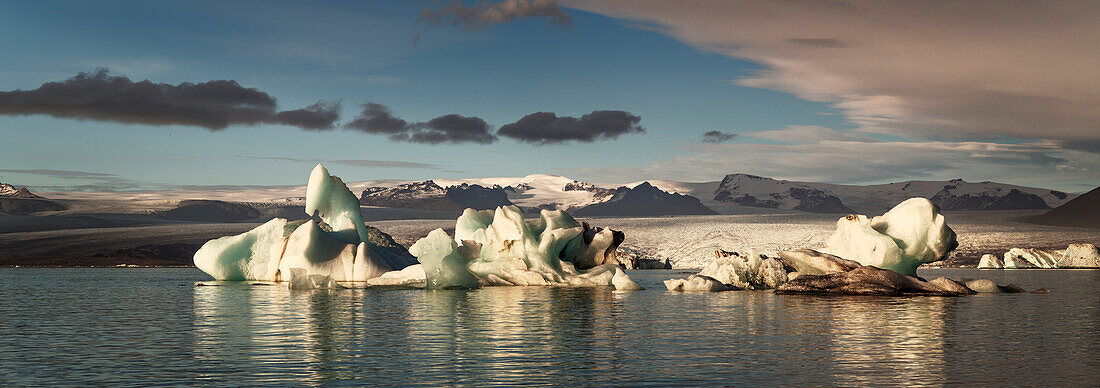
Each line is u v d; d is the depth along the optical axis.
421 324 18.36
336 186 47.19
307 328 17.44
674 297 28.70
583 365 12.09
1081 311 21.64
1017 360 12.43
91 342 15.01
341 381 10.73
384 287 36.19
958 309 22.44
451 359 12.71
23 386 10.47
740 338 15.51
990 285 31.14
